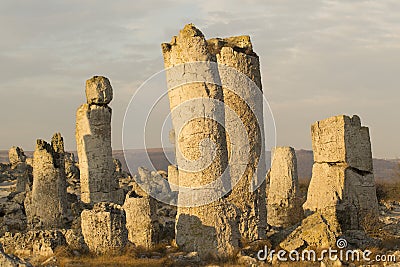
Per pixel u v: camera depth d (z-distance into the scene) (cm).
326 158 3094
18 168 5253
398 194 4706
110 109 3572
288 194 3170
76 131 3591
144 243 2467
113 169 3556
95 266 2097
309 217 2553
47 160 3045
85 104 3544
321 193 3066
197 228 2355
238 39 2580
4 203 3378
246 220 2461
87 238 2358
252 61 2545
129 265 2114
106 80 3547
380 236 2753
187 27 2434
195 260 2255
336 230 2534
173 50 2441
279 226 3034
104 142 3525
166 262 2189
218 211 2377
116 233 2352
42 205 3023
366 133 3080
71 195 3556
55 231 2434
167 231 2689
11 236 2447
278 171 3219
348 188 3002
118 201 3528
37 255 2333
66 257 2266
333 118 3078
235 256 2322
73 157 5478
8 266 1809
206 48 2433
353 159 3042
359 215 2964
